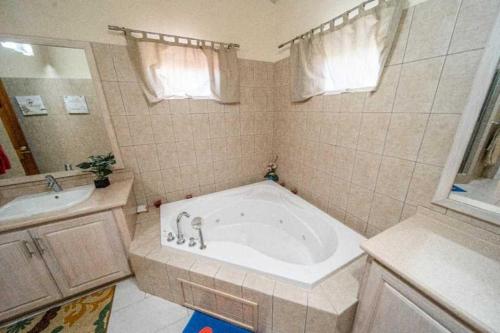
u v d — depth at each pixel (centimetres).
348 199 166
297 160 218
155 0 159
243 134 232
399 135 122
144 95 175
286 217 202
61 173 162
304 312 104
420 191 116
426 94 106
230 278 120
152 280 148
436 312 69
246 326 128
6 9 127
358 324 105
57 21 138
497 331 54
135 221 180
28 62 138
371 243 92
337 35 142
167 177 206
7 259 122
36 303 138
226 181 240
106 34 152
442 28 95
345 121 155
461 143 95
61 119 154
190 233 193
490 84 83
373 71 127
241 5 190
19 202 145
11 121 142
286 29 197
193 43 180
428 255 84
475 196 94
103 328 134
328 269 120
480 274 74
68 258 138
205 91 195
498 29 78
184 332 121
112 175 180
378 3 115
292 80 192
